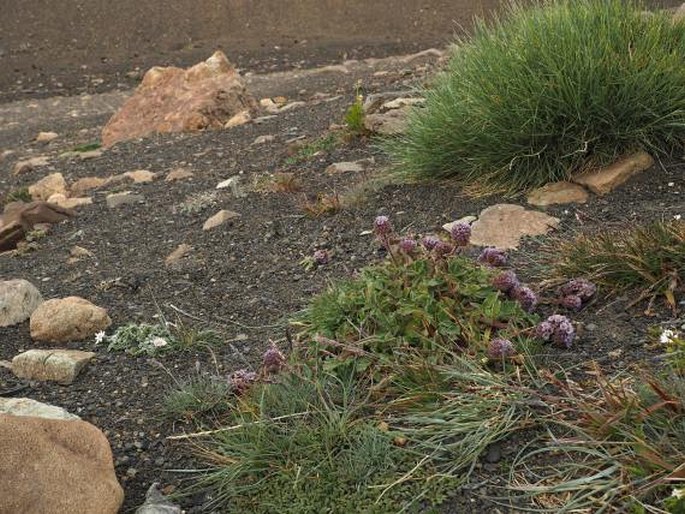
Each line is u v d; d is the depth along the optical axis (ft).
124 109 36.99
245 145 28.02
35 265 19.57
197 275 16.81
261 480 9.80
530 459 9.46
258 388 11.16
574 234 14.65
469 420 9.99
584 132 16.55
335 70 52.16
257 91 46.11
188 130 33.40
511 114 16.84
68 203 24.27
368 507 9.09
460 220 16.28
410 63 48.47
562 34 17.33
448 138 17.76
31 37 66.13
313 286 15.14
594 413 9.33
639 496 8.41
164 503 9.70
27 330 15.07
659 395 9.17
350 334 11.69
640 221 14.55
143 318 15.14
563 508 8.61
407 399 10.42
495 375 10.37
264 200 20.59
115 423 11.59
